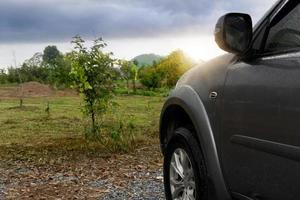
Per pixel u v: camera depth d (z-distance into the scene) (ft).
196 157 14.08
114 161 28.50
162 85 141.08
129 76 34.35
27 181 23.71
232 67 12.80
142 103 79.87
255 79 11.58
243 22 12.15
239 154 12.17
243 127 11.91
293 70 10.41
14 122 49.42
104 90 33.58
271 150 10.86
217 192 13.20
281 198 10.77
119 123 33.17
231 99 12.42
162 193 20.90
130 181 23.27
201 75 14.40
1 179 24.20
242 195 12.36
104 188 21.98
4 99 92.63
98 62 33.06
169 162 16.02
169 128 16.93
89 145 33.09
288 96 10.34
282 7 11.97
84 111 33.96
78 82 32.96
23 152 31.73
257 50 12.12
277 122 10.66
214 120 13.25
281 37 11.57
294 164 10.23
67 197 20.43
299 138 10.05
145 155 30.37
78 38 33.06
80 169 26.32
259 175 11.45
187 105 14.38
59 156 30.22
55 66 33.68
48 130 43.24
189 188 14.97
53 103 80.18
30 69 145.69
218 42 12.14
